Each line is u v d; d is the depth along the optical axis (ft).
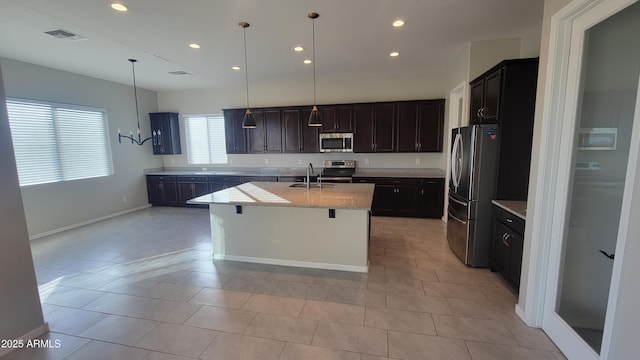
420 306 8.12
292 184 13.67
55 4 8.49
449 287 9.16
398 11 9.39
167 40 11.58
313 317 7.68
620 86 5.22
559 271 6.45
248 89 20.88
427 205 17.17
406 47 12.96
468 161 10.35
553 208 6.58
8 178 6.63
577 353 5.82
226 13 9.29
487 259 10.44
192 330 7.21
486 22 10.36
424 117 17.47
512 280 8.69
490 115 10.40
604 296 5.60
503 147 9.77
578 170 6.07
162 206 21.71
